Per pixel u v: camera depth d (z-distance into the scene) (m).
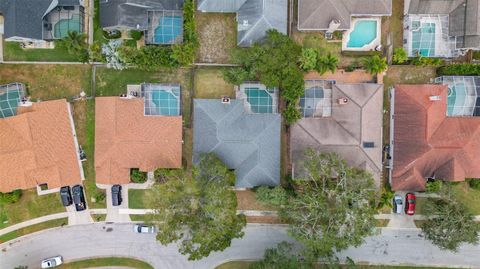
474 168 44.50
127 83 45.78
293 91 43.03
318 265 46.72
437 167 44.75
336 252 47.00
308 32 45.94
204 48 45.72
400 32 46.22
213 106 44.09
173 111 45.22
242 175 44.09
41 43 45.19
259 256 46.78
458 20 44.53
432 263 46.91
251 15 43.38
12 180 43.50
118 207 46.41
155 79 45.88
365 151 44.00
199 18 45.56
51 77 45.50
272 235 46.78
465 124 44.22
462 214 42.62
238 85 45.16
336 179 41.94
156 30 44.75
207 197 39.66
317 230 40.53
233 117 43.88
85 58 43.50
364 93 44.16
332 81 45.53
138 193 46.31
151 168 44.25
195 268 46.75
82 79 45.66
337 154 43.06
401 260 46.88
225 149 43.66
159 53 43.19
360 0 43.69
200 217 40.22
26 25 42.22
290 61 41.94
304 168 43.66
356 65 46.00
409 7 44.47
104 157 43.84
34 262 46.56
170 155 44.16
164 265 46.72
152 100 45.03
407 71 46.38
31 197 46.16
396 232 46.78
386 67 45.41
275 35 42.12
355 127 43.81
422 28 45.31
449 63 45.88
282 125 46.19
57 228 46.44
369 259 46.75
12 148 43.00
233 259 46.75
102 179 44.41
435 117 43.72
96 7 45.03
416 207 46.78
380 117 44.69
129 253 46.72
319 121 44.62
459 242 43.25
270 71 42.00
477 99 44.97
